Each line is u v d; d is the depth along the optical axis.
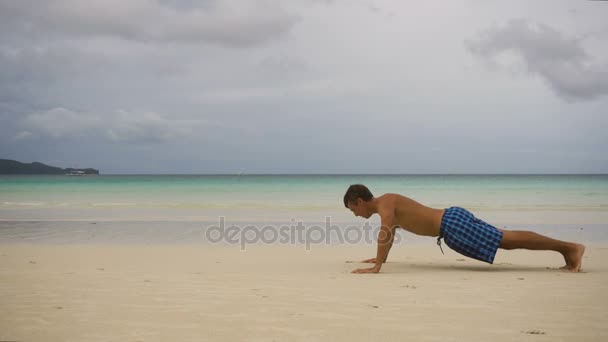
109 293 4.30
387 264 6.38
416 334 3.01
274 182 49.34
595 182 47.16
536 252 7.79
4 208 18.64
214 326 3.19
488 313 3.55
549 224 12.87
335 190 32.12
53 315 3.48
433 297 4.13
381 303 3.90
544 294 4.26
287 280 5.01
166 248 8.23
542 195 26.62
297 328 3.15
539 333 3.03
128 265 6.17
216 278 5.13
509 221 13.79
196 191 30.59
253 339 2.90
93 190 31.47
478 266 6.21
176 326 3.19
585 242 9.41
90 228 11.66
